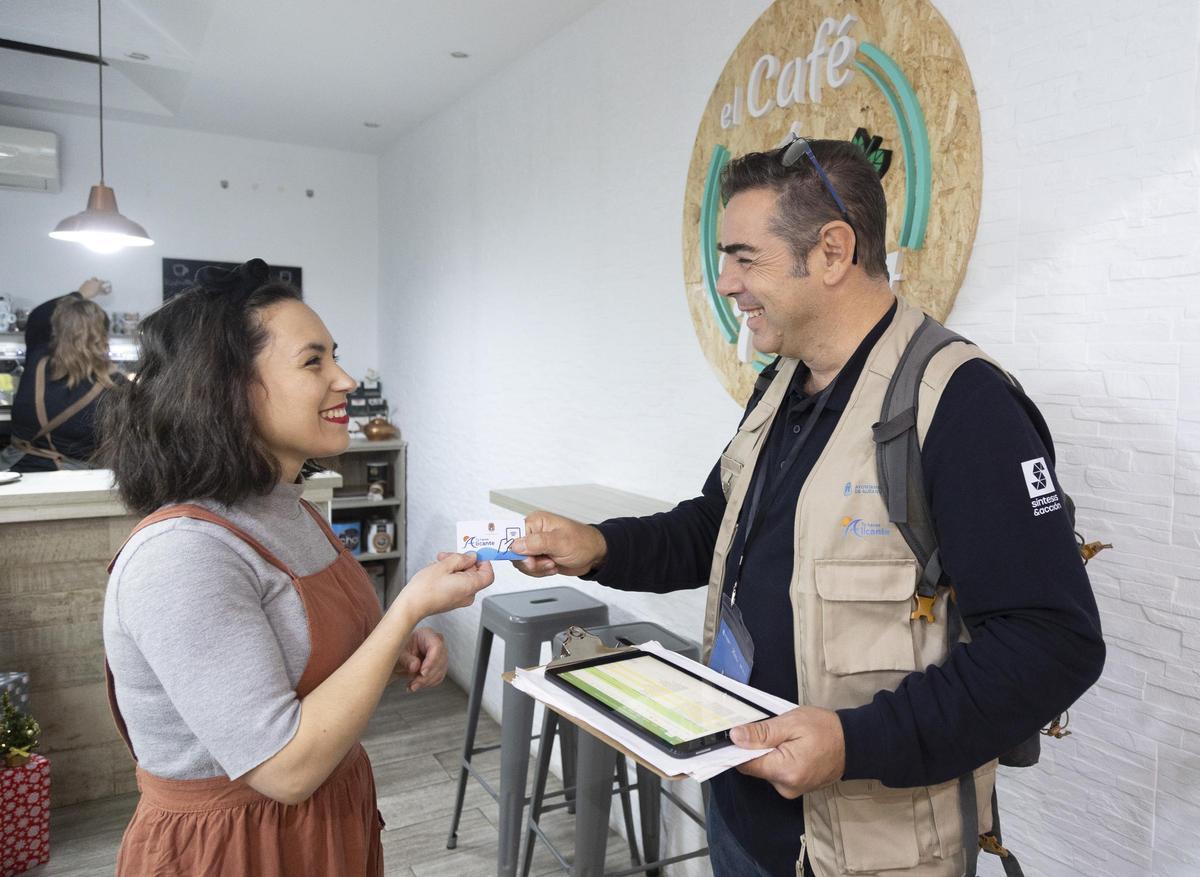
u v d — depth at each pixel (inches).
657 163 96.7
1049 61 55.7
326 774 37.4
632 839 96.0
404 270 182.5
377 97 150.5
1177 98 49.0
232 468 39.8
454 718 142.6
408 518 184.7
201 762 39.6
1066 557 36.9
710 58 87.9
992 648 36.7
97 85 159.6
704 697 42.9
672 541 57.2
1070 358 55.1
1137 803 52.5
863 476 41.3
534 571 52.0
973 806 41.8
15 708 98.3
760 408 51.4
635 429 102.7
